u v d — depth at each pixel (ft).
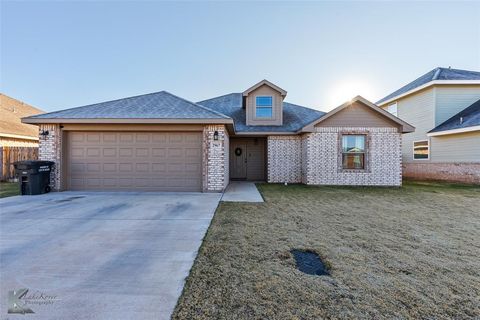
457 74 54.29
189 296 8.76
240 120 49.14
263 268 10.92
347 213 21.15
